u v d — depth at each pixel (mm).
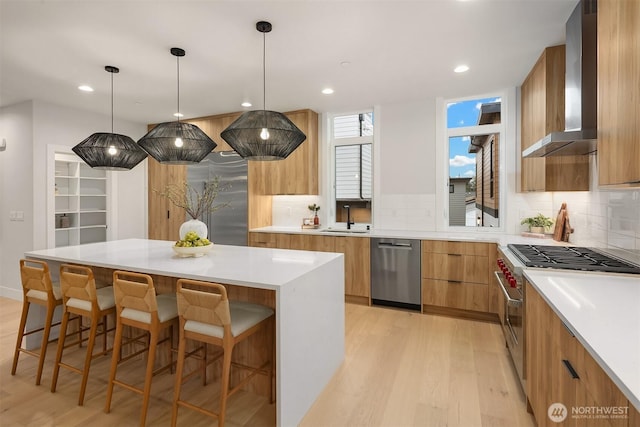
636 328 1108
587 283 1695
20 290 4254
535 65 3096
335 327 2480
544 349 1610
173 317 2057
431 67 3174
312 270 2113
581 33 2148
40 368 2324
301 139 2557
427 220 4281
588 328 1107
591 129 2125
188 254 2547
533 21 2375
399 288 3857
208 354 2375
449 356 2732
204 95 3984
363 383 2338
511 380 2367
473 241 3479
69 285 2217
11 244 4324
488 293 3434
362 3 2146
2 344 2967
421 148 4281
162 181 5438
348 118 4828
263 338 2199
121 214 5207
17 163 4254
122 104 4336
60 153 4465
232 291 2322
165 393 2238
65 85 3605
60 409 2057
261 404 2125
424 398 2162
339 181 4910
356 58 2963
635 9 1214
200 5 2160
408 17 2311
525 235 3596
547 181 2855
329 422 1943
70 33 2506
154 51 2807
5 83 3547
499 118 4031
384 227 4504
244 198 4805
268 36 2561
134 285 1957
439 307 3709
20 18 2295
